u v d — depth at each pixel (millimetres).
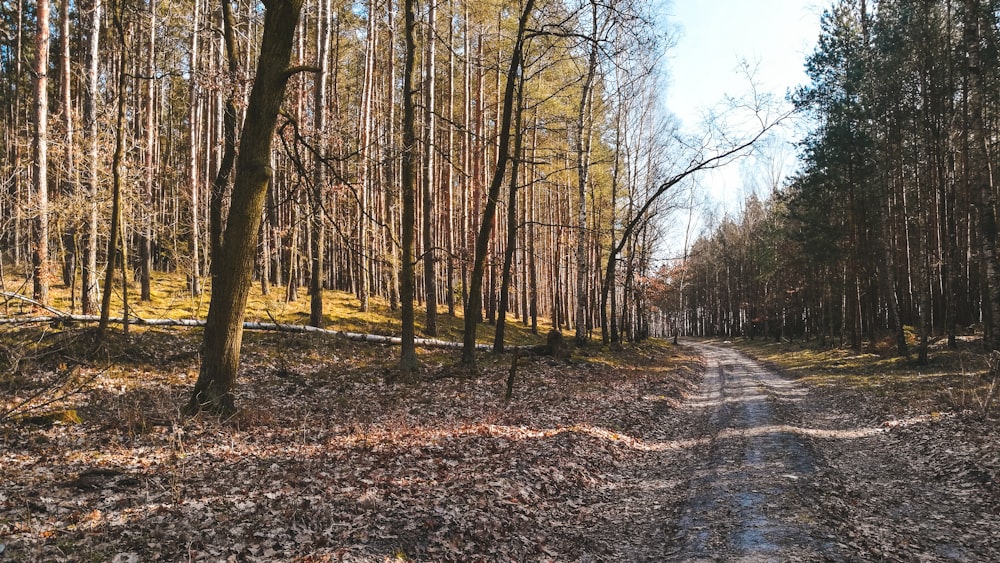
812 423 13047
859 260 27906
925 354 19547
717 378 23781
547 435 10234
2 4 28844
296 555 4988
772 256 48438
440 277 37781
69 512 5496
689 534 6363
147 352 14344
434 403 12531
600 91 27734
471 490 7074
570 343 26359
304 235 26844
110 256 13172
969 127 22047
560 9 16688
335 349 17875
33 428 8602
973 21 16828
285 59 9547
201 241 24469
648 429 12461
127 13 16781
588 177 31281
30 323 14086
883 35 24078
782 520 6402
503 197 29234
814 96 28438
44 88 15258
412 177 15414
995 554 5836
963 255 26719
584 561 5922
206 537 5141
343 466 7660
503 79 29391
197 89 22281
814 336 49656
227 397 9883
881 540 6137
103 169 15672
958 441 9711
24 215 15141
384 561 5102
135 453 7773
